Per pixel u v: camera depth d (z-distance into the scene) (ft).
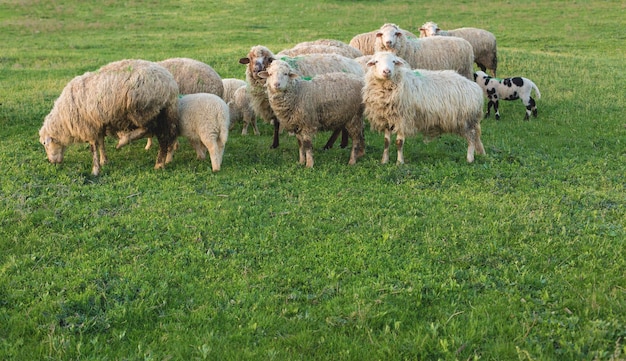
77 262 18.16
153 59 62.59
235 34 82.43
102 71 26.81
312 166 28.43
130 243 19.71
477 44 51.60
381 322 14.98
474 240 19.62
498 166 28.37
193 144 29.76
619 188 25.17
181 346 13.96
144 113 26.91
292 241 19.77
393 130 28.55
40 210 22.08
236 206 23.03
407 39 41.16
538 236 19.88
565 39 79.36
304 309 15.70
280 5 107.04
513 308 15.43
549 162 29.12
